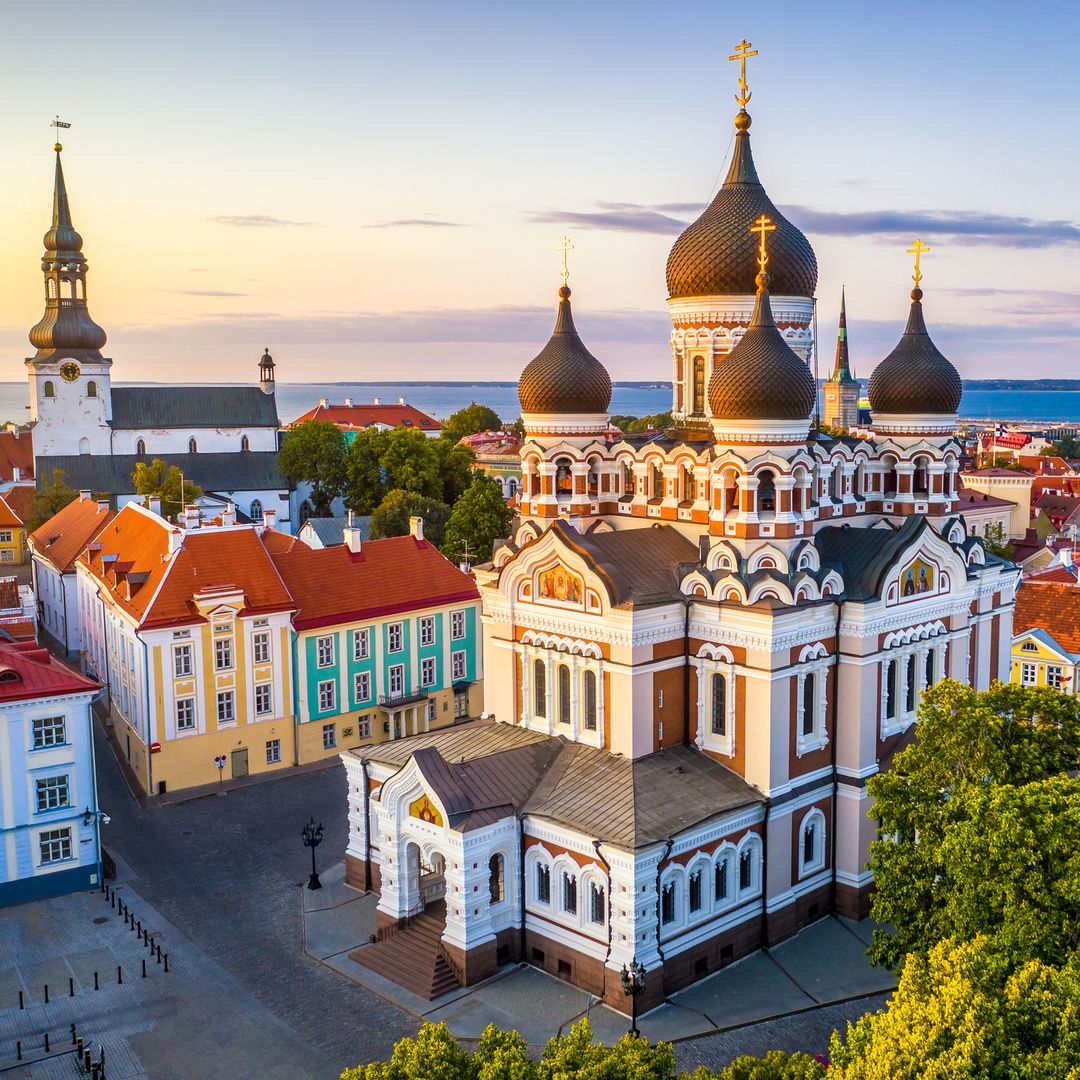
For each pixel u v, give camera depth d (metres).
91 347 166.88
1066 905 35.34
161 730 74.69
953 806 41.41
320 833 61.41
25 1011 49.50
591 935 50.19
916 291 66.69
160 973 52.69
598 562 55.72
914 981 32.19
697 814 51.25
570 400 65.94
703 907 51.62
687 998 49.91
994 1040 27.73
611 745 55.78
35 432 164.12
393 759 59.38
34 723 59.34
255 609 77.94
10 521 152.25
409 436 165.12
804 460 56.94
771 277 64.88
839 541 60.75
